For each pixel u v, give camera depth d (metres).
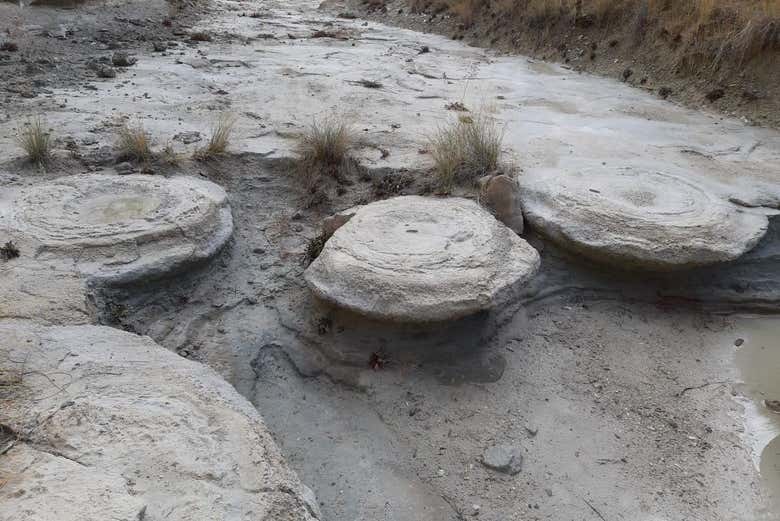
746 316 5.84
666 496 3.99
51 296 4.26
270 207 6.21
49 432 2.92
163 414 3.09
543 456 4.21
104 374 3.37
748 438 4.47
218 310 5.18
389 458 4.16
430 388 4.63
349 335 4.84
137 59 10.02
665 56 10.56
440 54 12.70
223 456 2.91
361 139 7.01
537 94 9.80
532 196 6.11
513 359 4.98
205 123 7.33
